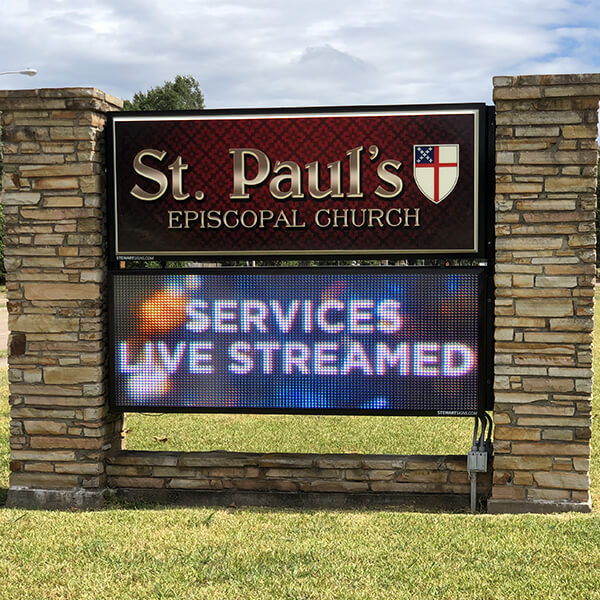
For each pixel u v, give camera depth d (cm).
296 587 555
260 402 790
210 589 555
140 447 1024
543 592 542
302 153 773
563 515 723
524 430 745
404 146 760
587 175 728
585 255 731
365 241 770
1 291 4612
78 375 800
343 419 1190
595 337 2139
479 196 753
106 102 816
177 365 798
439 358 766
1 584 573
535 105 730
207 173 786
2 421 1183
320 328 780
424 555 614
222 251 788
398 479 785
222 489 810
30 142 794
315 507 791
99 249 796
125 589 560
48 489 809
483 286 757
